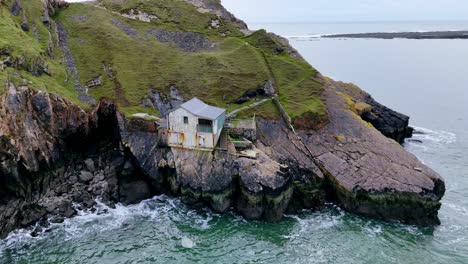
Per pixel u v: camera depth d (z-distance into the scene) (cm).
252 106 6812
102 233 4828
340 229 5022
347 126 6512
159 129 5731
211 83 7244
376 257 4519
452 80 15475
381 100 12175
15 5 7294
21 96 5219
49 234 4750
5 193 4709
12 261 4288
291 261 4428
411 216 5256
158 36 8744
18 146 4794
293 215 5316
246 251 4584
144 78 7100
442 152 7738
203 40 8994
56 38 7544
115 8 9681
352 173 5562
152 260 4416
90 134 6050
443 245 4772
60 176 5456
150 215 5228
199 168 5459
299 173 5644
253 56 8088
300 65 8194
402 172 5550
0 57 5722
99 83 6788
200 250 4591
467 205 5741
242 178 5256
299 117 6475
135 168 5772
